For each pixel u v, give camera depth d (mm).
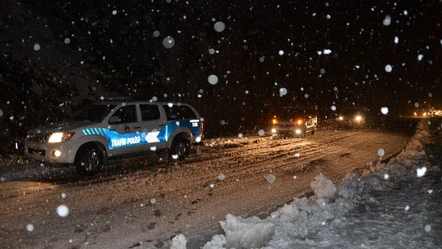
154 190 9211
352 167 12891
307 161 14016
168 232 6426
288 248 5180
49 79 18422
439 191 8391
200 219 7145
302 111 23047
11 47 18688
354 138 23062
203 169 12008
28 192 8789
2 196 8391
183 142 13578
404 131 29719
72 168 11523
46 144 10492
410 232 5824
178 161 13305
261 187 9758
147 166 12266
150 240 6051
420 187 8836
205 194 8953
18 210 7445
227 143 18766
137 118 12234
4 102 15344
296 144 19297
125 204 8000
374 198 7836
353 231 5895
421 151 14352
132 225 6734
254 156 14961
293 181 10539
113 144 11414
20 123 15117
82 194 8719
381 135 25328
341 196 7730
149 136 12430
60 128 10695
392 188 8836
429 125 32656
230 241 5379
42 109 16375
